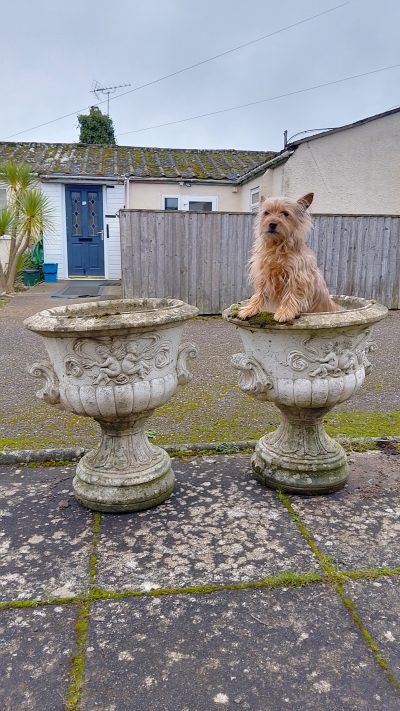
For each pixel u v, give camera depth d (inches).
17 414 173.2
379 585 88.2
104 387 103.1
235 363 116.0
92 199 534.3
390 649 74.7
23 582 89.3
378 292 359.9
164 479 116.0
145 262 330.6
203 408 179.2
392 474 128.6
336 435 152.0
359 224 346.3
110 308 133.3
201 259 336.5
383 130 402.6
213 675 70.6
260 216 120.0
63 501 116.9
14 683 69.4
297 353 108.6
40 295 425.7
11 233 438.0
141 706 65.9
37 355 249.0
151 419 168.6
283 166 408.5
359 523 107.2
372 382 209.9
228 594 86.3
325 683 69.2
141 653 74.3
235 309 118.7
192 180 524.7
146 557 96.1
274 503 115.4
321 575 90.7
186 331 301.0
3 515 110.9
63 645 75.7
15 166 440.8
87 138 877.8
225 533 103.7
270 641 76.4
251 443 145.0
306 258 115.6
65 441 149.5
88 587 88.0
